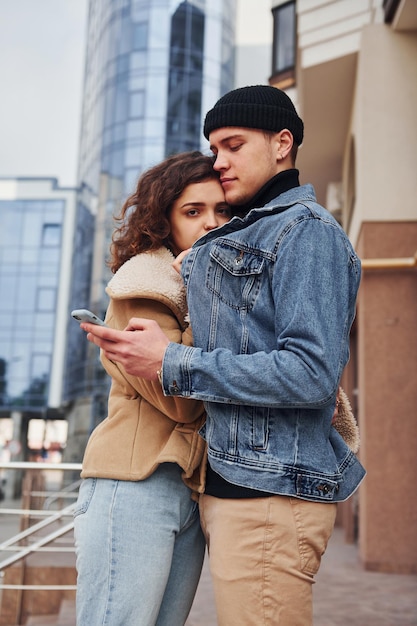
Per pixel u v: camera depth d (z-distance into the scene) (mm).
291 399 1463
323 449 1557
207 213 1793
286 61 9922
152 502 1649
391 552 6934
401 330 7117
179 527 1695
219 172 1801
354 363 10234
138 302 1715
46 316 43344
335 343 1496
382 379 7094
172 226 1833
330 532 1579
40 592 5238
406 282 7160
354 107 8344
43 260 43844
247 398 1479
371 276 7223
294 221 1561
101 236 32938
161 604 1762
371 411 7078
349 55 7781
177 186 1771
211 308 1604
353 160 8727
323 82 8297
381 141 7328
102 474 1674
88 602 1618
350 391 10156
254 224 1611
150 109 32875
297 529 1514
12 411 42438
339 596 5746
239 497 1553
